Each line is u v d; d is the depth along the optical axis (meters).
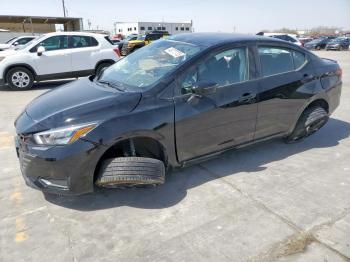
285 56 4.18
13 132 5.34
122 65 4.04
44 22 31.30
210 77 3.47
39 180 2.89
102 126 2.83
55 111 2.97
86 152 2.78
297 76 4.21
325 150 4.58
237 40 3.77
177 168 3.47
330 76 4.67
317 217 3.02
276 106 4.02
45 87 9.86
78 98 3.18
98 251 2.58
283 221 2.95
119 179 2.87
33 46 9.33
